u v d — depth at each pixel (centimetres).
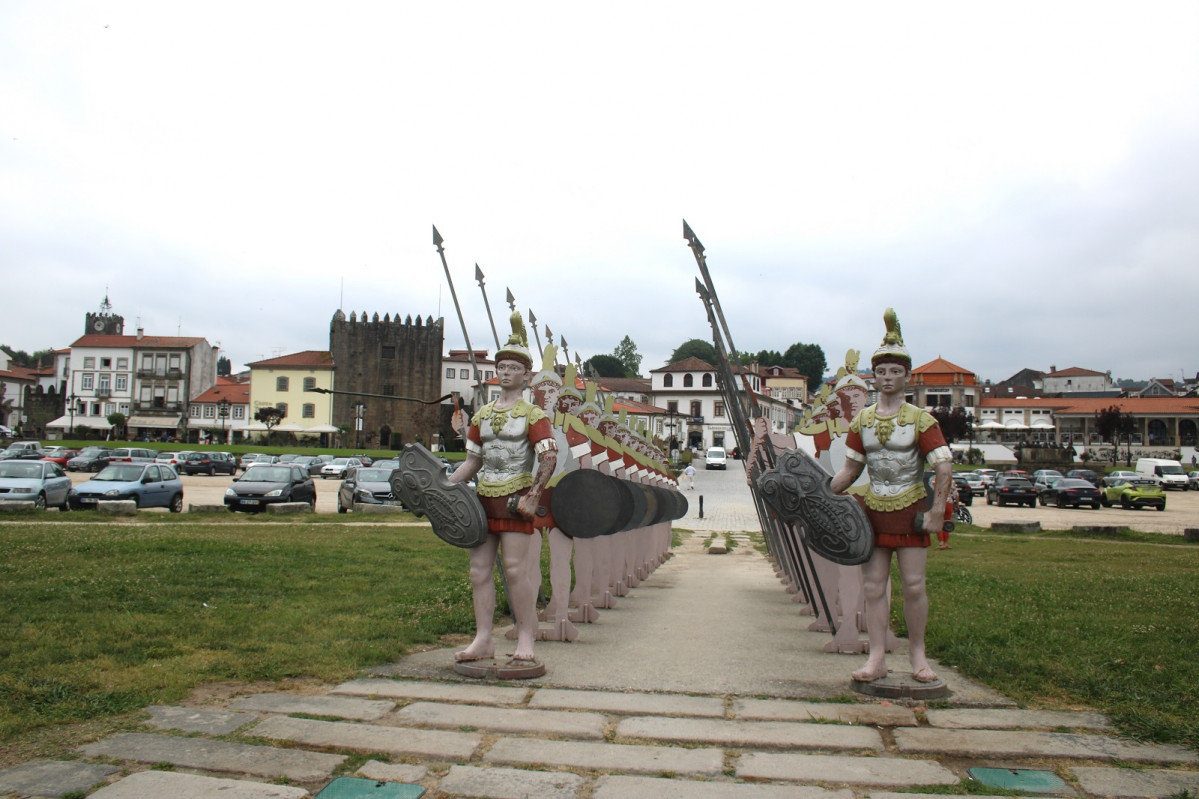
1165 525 3088
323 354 9412
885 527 602
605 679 625
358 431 8831
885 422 606
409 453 649
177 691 540
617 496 759
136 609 817
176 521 2067
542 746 466
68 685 539
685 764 441
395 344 8988
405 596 970
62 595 869
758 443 870
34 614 764
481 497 646
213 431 8912
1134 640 759
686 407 9888
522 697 566
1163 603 995
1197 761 453
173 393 9450
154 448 6819
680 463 7306
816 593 957
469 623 830
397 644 705
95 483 2377
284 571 1147
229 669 601
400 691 570
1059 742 480
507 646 737
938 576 1290
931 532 590
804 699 576
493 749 459
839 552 613
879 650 604
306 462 5688
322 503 3212
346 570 1189
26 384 10825
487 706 541
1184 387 12888
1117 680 605
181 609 826
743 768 436
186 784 396
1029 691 593
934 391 9744
